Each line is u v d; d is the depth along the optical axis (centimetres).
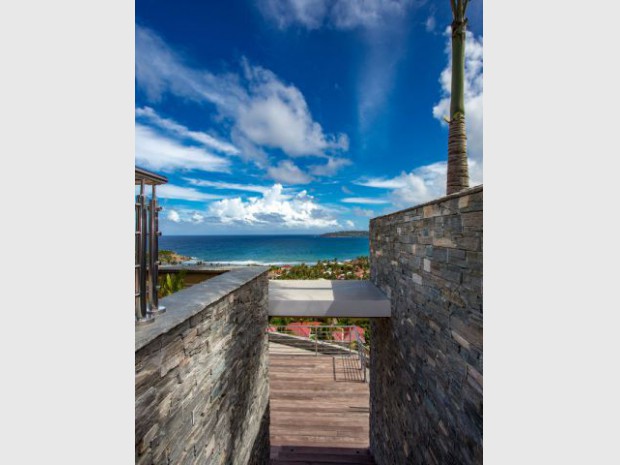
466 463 223
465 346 226
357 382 770
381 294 528
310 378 788
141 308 166
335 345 975
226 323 271
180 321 177
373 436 550
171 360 173
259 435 402
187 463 193
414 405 352
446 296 262
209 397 231
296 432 600
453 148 481
